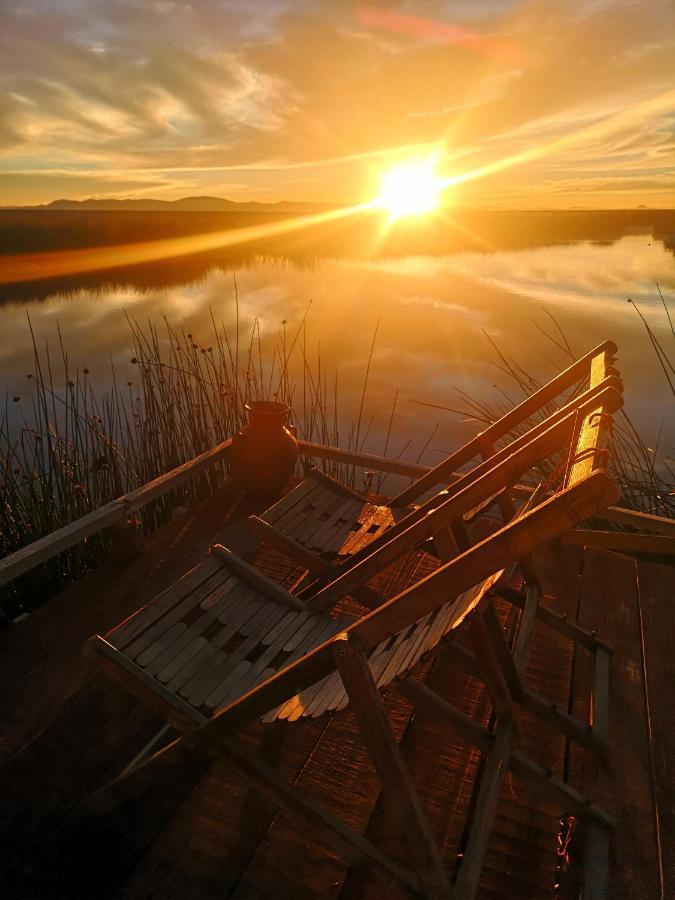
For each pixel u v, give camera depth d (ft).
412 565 11.21
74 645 8.68
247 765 5.41
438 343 36.70
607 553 11.60
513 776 6.70
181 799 6.31
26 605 11.32
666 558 12.65
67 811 6.16
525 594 9.29
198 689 5.94
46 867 5.63
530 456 6.65
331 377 30.17
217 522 12.47
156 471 15.12
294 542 8.75
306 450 13.83
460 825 6.18
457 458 9.66
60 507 12.92
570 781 6.75
